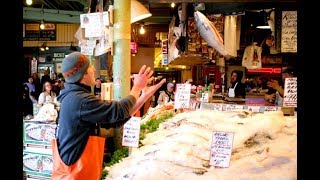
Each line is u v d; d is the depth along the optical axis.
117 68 4.10
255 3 6.53
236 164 2.87
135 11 5.12
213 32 6.41
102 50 4.55
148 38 14.85
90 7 6.85
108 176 3.10
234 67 11.82
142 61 14.92
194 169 2.87
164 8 10.90
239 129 3.31
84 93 2.73
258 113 3.71
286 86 3.53
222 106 4.77
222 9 6.82
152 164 3.00
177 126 3.73
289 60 10.17
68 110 2.70
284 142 3.05
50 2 14.02
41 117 4.62
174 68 15.95
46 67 18.00
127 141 3.31
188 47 7.07
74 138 2.70
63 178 2.70
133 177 2.91
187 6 7.09
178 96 4.00
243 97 7.96
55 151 2.76
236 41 7.23
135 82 2.83
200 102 5.38
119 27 4.09
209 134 3.38
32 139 4.43
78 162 2.69
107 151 3.97
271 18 6.45
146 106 10.88
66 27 17.75
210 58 7.86
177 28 7.60
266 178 2.65
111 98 4.48
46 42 17.89
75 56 2.75
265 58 10.44
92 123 2.72
